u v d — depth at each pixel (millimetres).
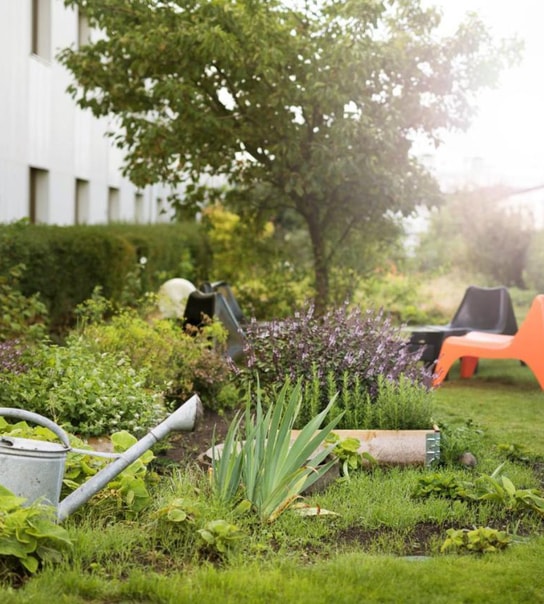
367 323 7223
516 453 6656
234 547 4230
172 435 6984
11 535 3885
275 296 14484
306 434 4914
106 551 4141
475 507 5168
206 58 11727
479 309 12008
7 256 10945
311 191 12398
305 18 12406
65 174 17797
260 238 15227
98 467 4973
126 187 23547
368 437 6117
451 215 23156
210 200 14367
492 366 12375
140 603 3625
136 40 11609
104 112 13156
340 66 11734
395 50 12289
